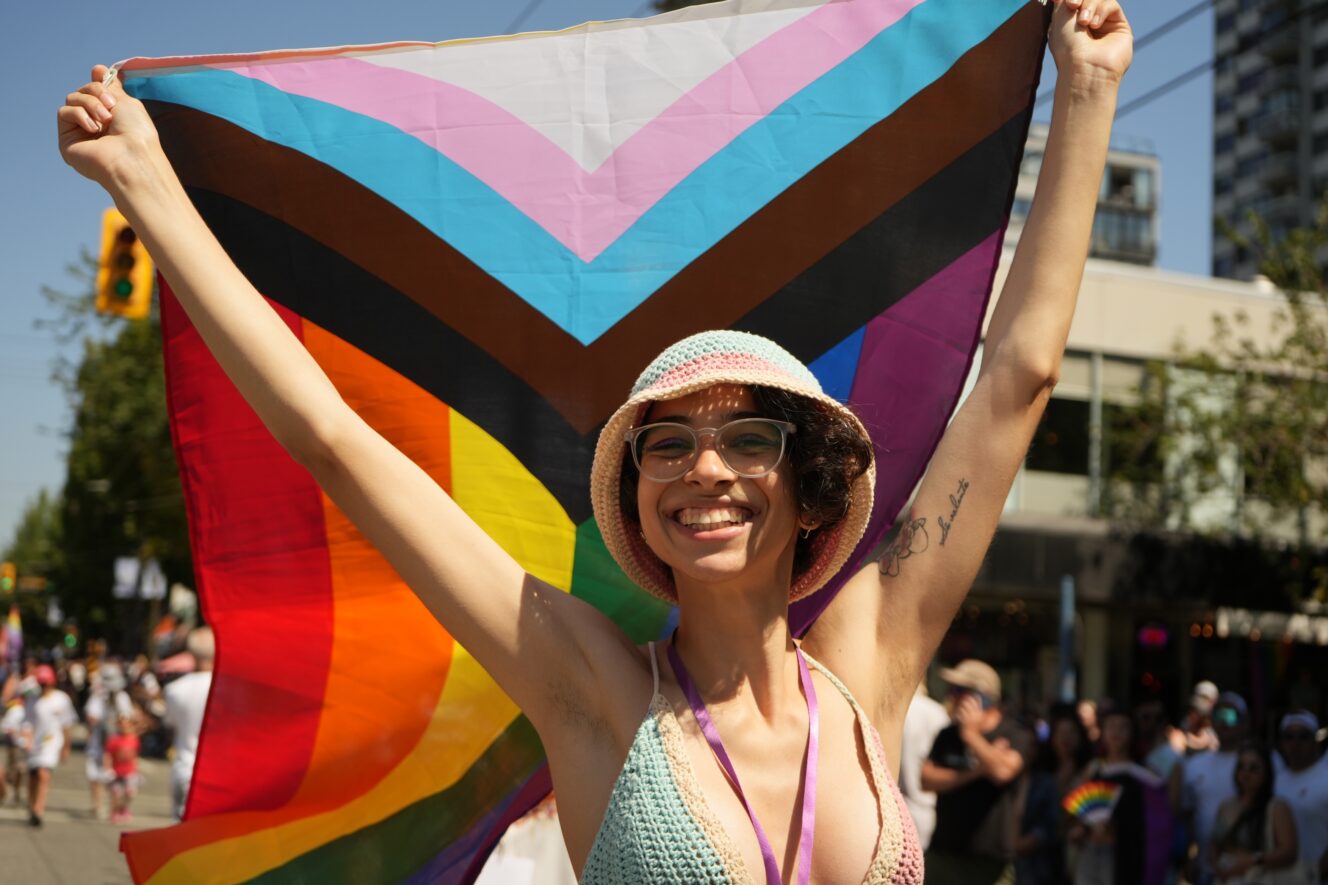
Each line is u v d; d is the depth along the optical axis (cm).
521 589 207
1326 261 4734
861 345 270
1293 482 1900
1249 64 7550
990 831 616
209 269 214
